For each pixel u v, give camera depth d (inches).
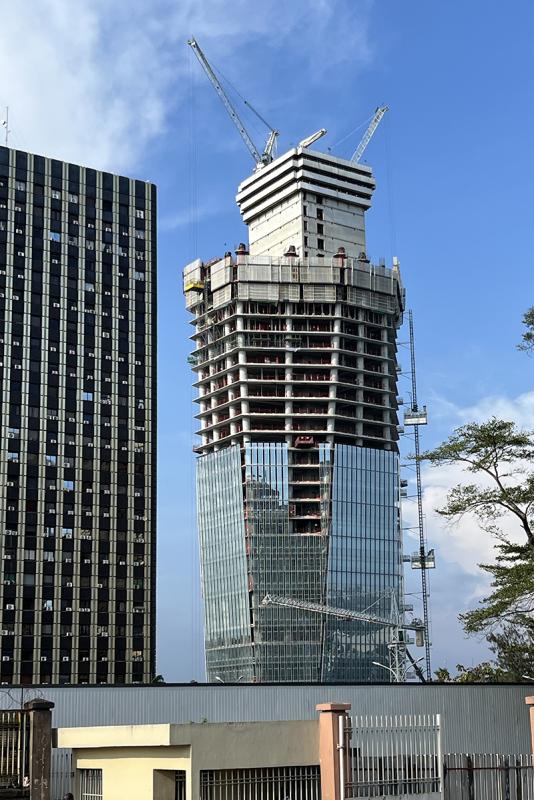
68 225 7421.3
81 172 7564.0
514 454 2476.6
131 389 7362.2
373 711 2881.4
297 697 2861.7
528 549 2461.9
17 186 7303.2
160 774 1675.7
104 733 1775.3
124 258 7583.7
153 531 7199.8
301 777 1659.7
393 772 1668.3
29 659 6589.6
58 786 2084.2
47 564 6776.6
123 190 7711.6
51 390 7076.8
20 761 1573.6
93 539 6973.4
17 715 1588.3
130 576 7032.5
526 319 2466.8
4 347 7003.0
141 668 6914.4
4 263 7135.8
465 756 1750.7
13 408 6929.1
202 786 1592.0
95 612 6855.3
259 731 1638.8
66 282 7313.0
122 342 7421.3
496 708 3009.4
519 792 1768.0
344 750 1633.9
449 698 2960.1
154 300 7628.0
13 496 6781.5
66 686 2628.0
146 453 7308.1
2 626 6560.0
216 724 1620.3
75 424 7096.5
